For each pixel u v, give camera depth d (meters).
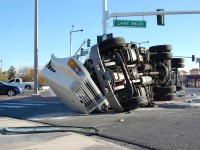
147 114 11.23
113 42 11.25
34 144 6.94
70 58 11.11
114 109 11.58
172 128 8.52
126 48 11.68
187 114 10.98
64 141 7.20
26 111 14.01
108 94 11.20
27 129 8.30
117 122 9.70
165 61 15.11
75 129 8.40
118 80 11.57
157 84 14.91
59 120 10.62
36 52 27.67
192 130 8.19
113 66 11.55
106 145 6.85
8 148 6.62
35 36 27.72
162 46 14.60
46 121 10.55
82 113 11.73
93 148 6.59
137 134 7.95
